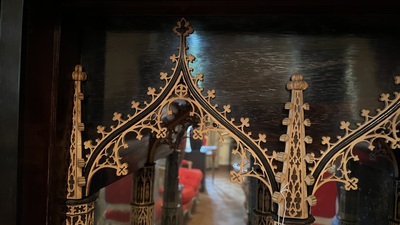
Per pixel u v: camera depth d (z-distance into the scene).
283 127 0.54
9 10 0.48
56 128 0.54
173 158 1.23
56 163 0.54
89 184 0.58
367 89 0.53
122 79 0.58
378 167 0.80
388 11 0.52
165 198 1.22
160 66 0.57
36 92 0.51
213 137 1.58
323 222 1.02
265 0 0.51
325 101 0.54
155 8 0.55
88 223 0.58
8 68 0.48
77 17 0.58
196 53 0.56
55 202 0.54
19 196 0.48
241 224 1.52
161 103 0.56
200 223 1.55
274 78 0.55
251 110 0.55
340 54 0.54
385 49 0.54
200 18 0.56
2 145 0.48
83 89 0.58
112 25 0.58
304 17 0.55
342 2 0.51
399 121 0.52
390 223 0.77
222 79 0.56
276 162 0.54
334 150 0.53
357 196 0.95
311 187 0.53
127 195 1.12
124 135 0.57
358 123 0.53
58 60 0.54
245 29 0.56
